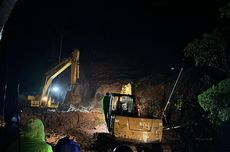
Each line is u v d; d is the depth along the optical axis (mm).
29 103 22141
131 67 29016
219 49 10969
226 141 12734
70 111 20562
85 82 25922
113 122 13562
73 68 22438
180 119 17078
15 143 4070
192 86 17938
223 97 10148
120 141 13555
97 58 33000
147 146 13570
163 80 22062
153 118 13305
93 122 18766
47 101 21984
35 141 4090
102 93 23500
